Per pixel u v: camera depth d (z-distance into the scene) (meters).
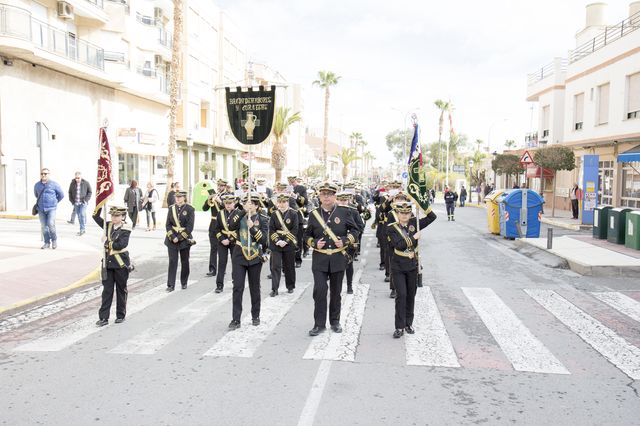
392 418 4.77
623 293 10.05
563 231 21.22
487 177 58.50
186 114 37.62
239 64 49.72
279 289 10.52
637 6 28.64
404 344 6.94
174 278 10.25
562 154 26.50
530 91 39.78
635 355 6.56
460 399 5.21
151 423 4.65
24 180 21.95
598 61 27.38
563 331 7.58
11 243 14.63
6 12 19.52
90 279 10.94
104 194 8.04
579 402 5.17
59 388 5.43
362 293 10.11
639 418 4.83
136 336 7.27
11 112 21.16
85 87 26.41
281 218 9.91
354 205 13.57
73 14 24.70
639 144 23.55
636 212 14.56
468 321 8.10
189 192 38.69
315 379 5.68
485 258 14.62
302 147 80.62
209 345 6.88
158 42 33.66
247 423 4.65
